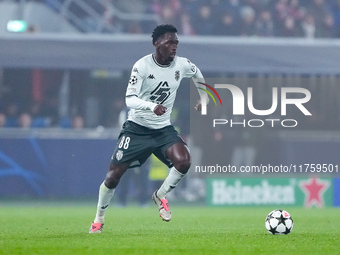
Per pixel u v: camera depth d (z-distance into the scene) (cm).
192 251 1723
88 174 4662
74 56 4484
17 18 5069
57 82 5216
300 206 4556
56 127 5188
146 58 2120
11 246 1827
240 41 4588
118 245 1859
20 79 5184
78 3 5466
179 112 4938
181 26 5500
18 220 3114
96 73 5203
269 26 5556
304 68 4616
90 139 4672
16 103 5184
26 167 4631
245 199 4556
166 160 2202
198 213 3769
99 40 4509
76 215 3519
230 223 2958
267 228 2261
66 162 4653
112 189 2188
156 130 2169
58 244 1883
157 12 5556
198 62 4553
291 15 5625
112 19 5481
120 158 2153
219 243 1933
